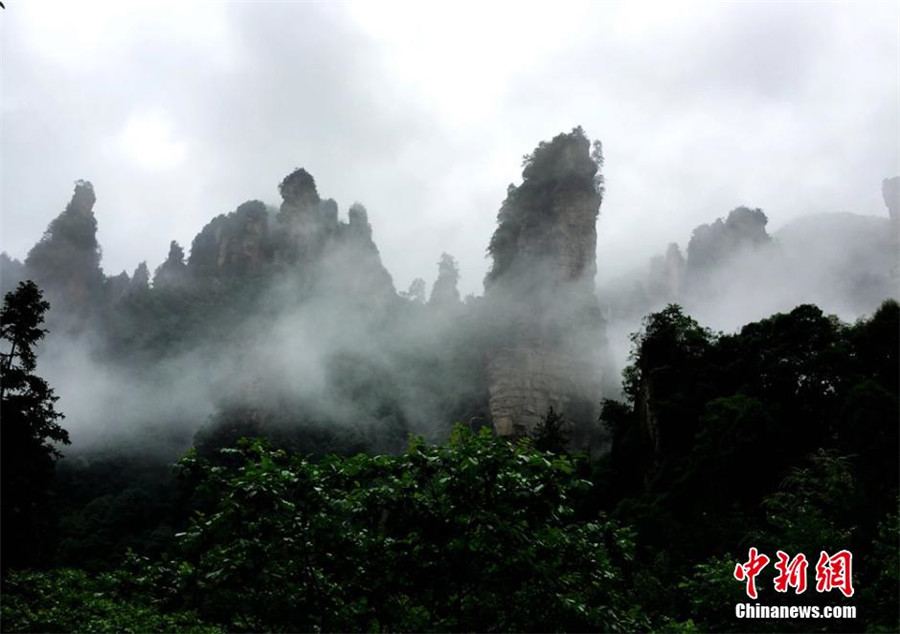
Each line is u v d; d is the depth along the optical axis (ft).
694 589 57.57
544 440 199.82
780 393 125.70
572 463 33.50
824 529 57.47
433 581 32.24
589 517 127.44
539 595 32.55
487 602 33.06
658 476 129.59
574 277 346.95
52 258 439.63
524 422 298.15
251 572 30.99
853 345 124.88
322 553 32.01
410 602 34.04
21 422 90.79
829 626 48.14
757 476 107.04
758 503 104.58
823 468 72.23
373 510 31.94
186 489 235.40
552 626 32.19
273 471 31.68
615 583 36.42
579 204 363.35
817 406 119.34
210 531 32.07
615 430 180.86
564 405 309.01
